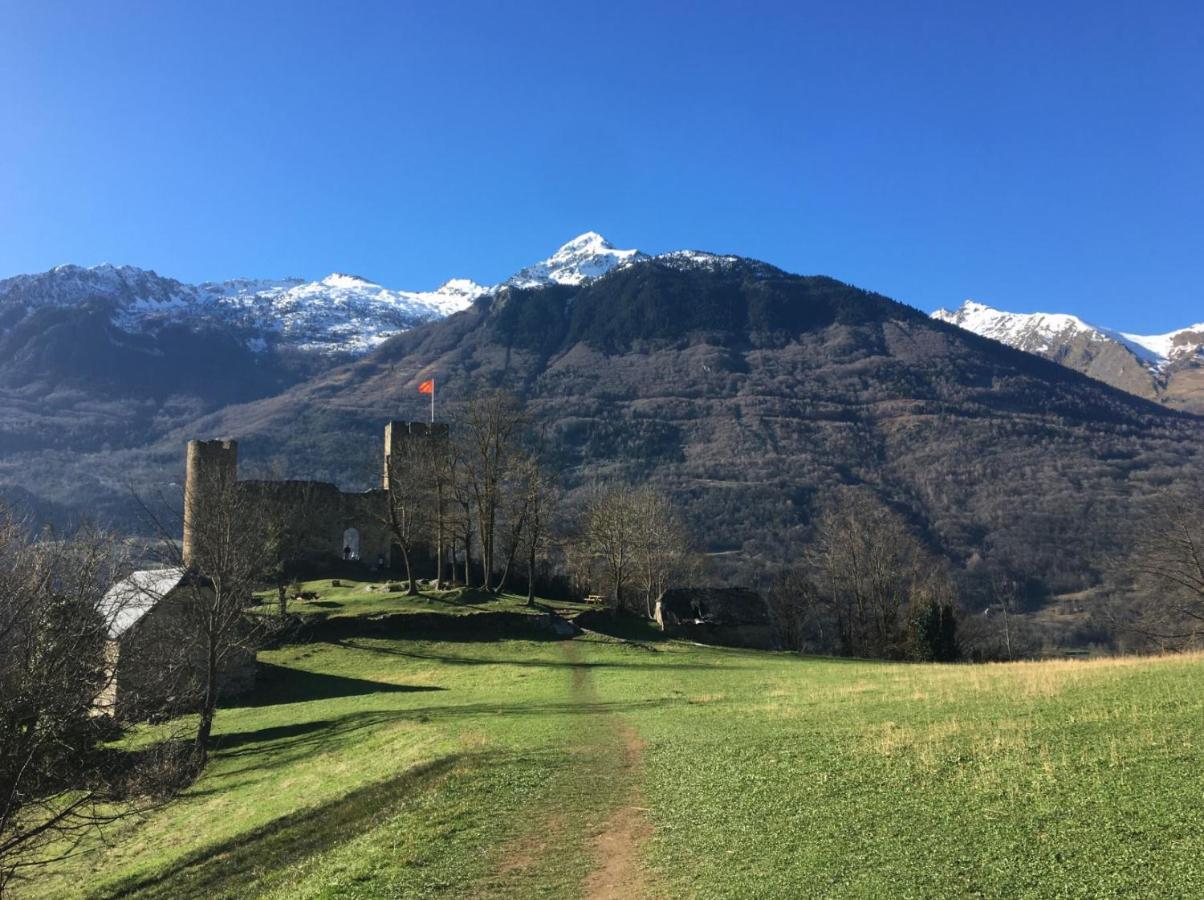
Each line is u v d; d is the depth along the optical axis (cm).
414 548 9650
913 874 1587
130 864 2880
